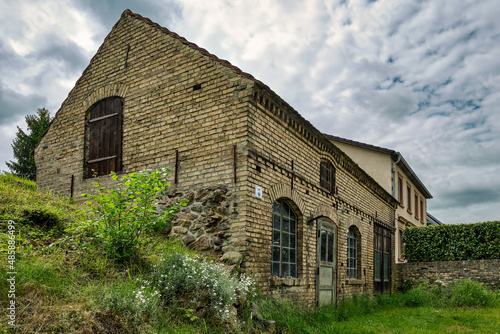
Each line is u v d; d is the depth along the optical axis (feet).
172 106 30.83
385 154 69.15
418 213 95.25
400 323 30.96
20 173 86.63
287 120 31.63
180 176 29.27
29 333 13.21
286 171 31.27
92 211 23.47
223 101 28.22
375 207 54.19
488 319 32.73
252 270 25.70
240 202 26.16
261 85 27.37
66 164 36.24
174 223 28.30
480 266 55.62
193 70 30.19
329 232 38.52
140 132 32.19
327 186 39.27
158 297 18.62
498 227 57.77
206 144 28.45
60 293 16.11
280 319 24.21
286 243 31.48
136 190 23.62
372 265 50.75
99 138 34.86
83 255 20.36
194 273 20.84
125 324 15.83
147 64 32.99
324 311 31.83
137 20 34.55
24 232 21.20
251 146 26.91
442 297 44.24
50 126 38.50
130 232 22.15
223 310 19.92
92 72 36.63
